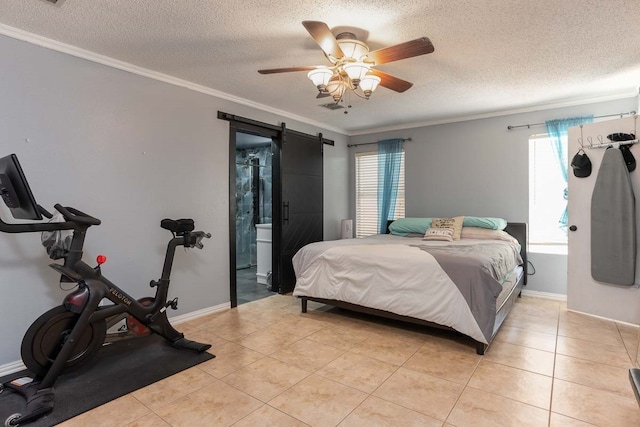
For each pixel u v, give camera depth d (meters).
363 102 4.20
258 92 3.86
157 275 3.29
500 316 2.93
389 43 2.65
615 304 3.39
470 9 2.19
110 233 2.96
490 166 4.67
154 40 2.62
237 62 3.04
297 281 3.79
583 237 3.59
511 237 4.12
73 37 2.56
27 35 2.48
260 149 6.74
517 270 4.00
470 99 4.07
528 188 4.42
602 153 3.43
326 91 2.67
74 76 2.74
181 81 3.45
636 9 2.19
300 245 4.94
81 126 2.78
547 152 4.34
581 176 3.56
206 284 3.74
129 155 3.08
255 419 1.92
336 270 3.48
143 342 2.99
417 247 3.43
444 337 3.09
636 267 3.26
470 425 1.85
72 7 2.16
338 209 5.71
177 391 2.21
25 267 2.51
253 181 6.77
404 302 3.00
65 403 2.06
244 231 6.73
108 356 2.71
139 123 3.15
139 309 2.69
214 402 2.09
